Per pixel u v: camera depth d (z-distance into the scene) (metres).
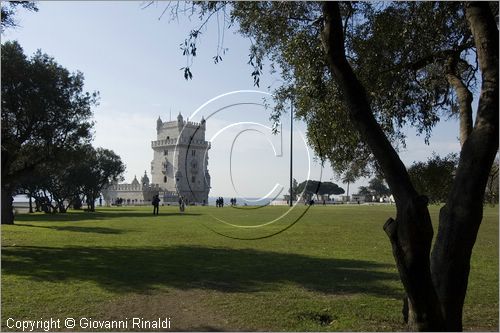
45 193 56.19
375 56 10.57
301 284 11.04
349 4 10.07
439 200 9.49
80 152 28.59
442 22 9.76
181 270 12.87
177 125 103.81
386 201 106.06
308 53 9.87
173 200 100.31
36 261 14.34
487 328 7.68
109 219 38.25
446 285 6.05
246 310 8.63
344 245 19.02
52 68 25.94
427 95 10.78
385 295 9.91
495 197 10.44
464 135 7.30
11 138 24.78
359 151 11.26
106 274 12.17
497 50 6.26
